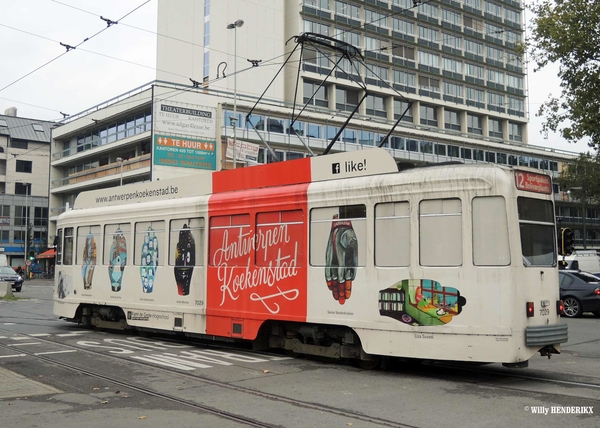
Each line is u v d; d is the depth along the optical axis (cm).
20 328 1605
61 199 6253
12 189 7462
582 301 2011
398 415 679
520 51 2219
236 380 891
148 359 1084
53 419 674
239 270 1145
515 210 856
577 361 1083
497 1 7025
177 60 5703
